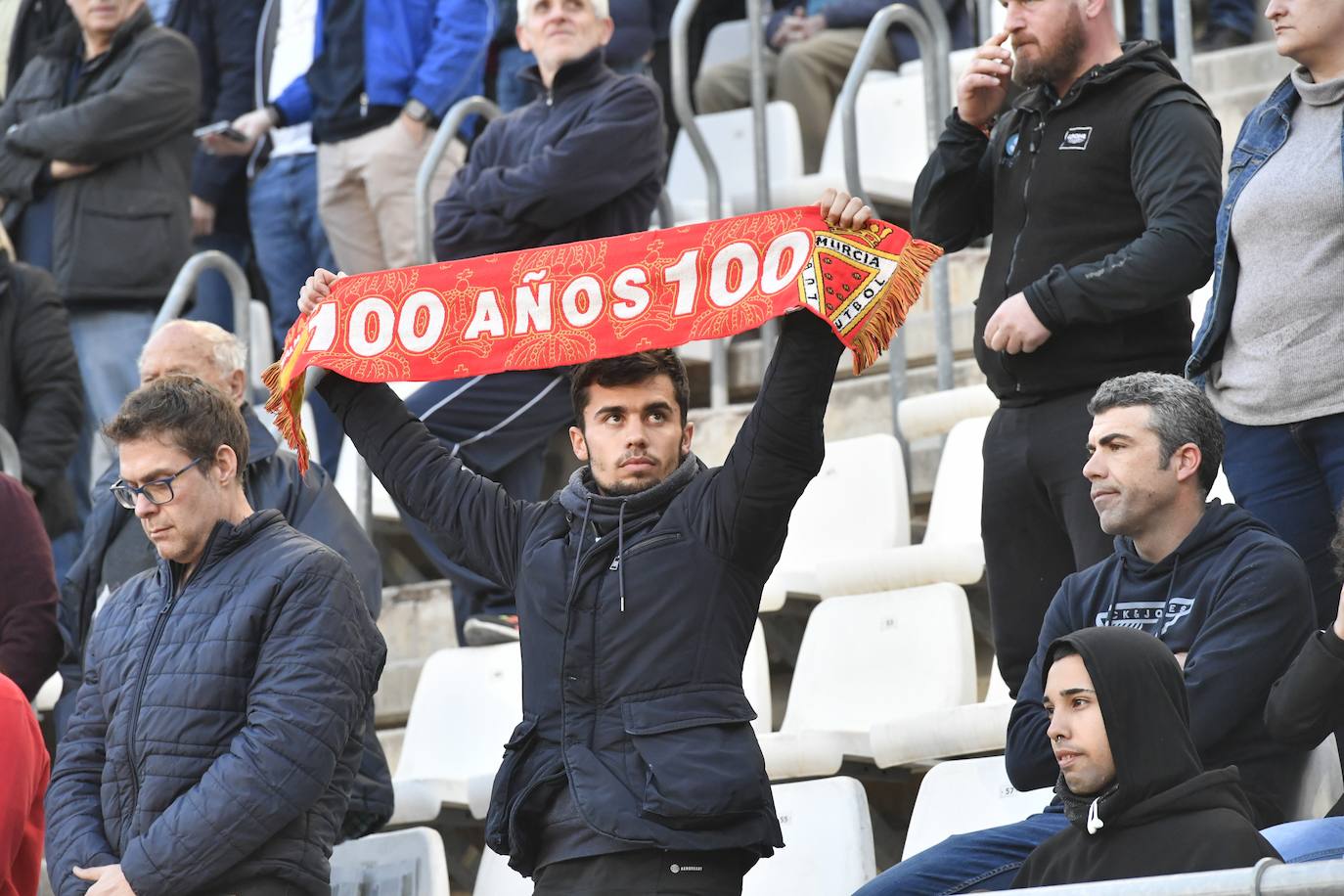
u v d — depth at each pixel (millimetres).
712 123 29031
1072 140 16609
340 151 26938
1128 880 9727
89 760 14852
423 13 27016
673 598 12438
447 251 22156
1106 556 15867
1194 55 26641
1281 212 15523
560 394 22188
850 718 19078
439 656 21641
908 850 16250
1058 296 15953
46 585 18438
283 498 18438
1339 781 14016
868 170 27594
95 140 25875
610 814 11984
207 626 14312
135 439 14594
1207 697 13406
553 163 21406
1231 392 15766
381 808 18016
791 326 12695
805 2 30047
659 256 13508
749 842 12086
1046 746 13961
